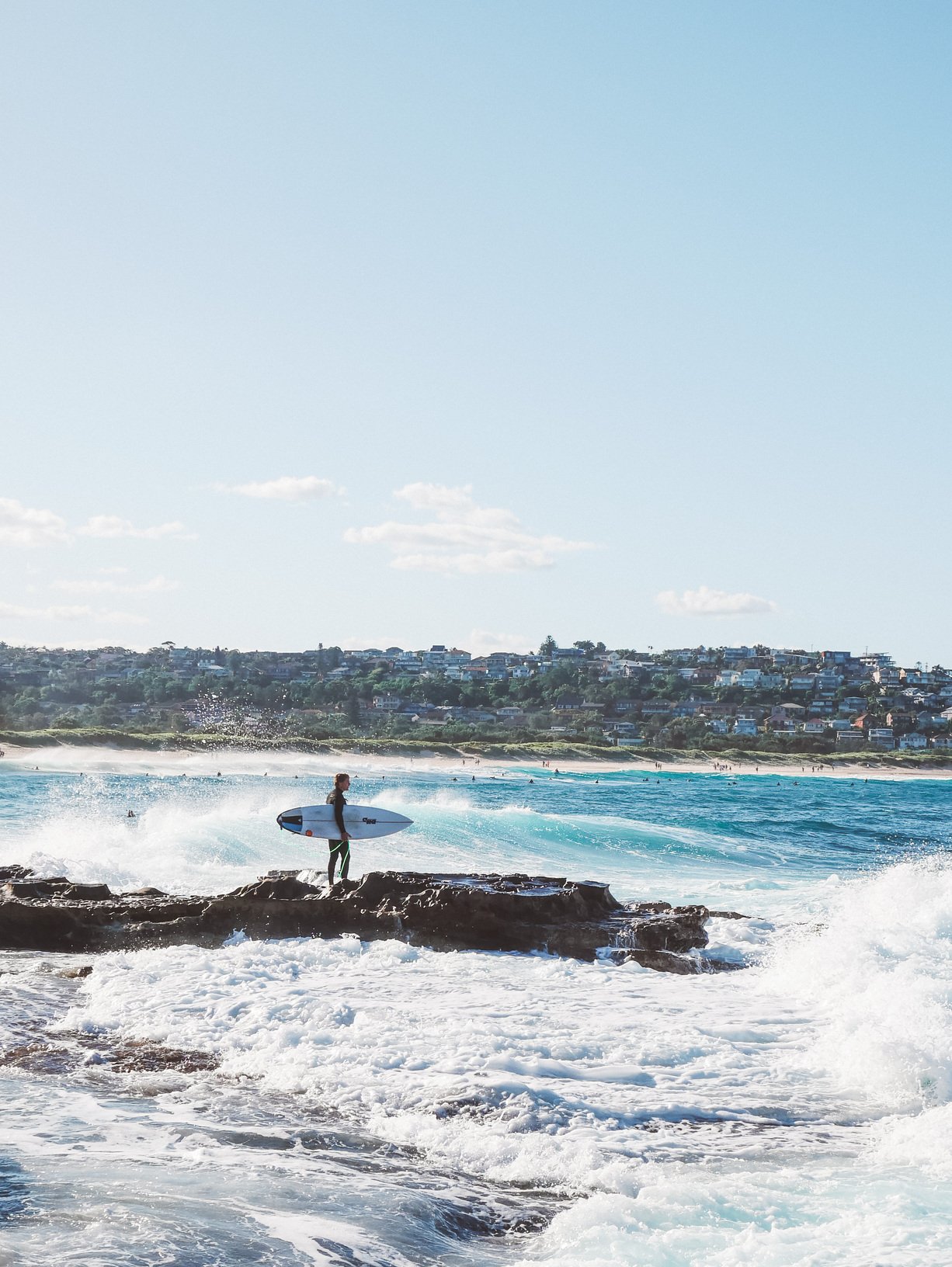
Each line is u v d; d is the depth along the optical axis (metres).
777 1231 7.10
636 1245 6.88
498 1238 7.09
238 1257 6.34
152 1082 10.30
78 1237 6.43
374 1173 8.09
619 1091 10.41
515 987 15.42
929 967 15.73
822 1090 10.71
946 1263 6.55
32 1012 12.98
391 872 20.45
